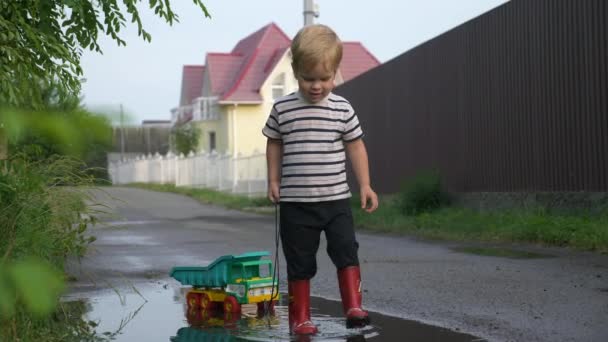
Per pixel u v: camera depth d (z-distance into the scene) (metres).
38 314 0.88
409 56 14.06
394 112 14.86
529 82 10.19
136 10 3.78
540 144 9.97
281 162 3.95
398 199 13.90
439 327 3.63
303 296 3.71
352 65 35.44
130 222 13.48
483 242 8.73
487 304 4.34
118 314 4.20
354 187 16.69
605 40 8.56
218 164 26.97
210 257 7.53
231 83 36.28
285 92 34.62
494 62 11.10
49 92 2.28
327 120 3.76
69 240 4.02
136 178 37.19
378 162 15.77
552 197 9.72
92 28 3.82
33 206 3.20
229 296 4.29
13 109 1.00
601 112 8.67
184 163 30.91
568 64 9.30
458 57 12.20
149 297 4.94
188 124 36.78
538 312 4.02
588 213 8.95
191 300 4.55
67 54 3.13
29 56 2.90
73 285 5.50
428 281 5.43
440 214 11.53
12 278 0.86
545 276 5.54
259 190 23.06
